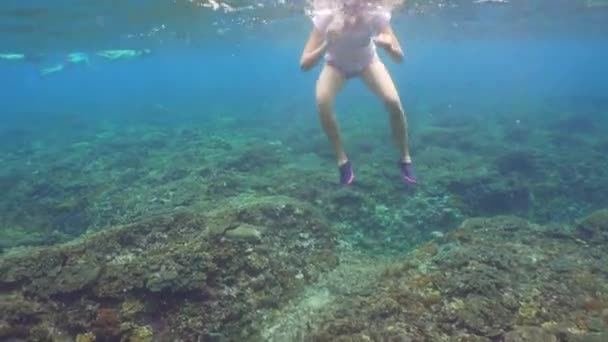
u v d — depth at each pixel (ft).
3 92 332.39
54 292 19.70
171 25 76.69
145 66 191.31
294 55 183.62
